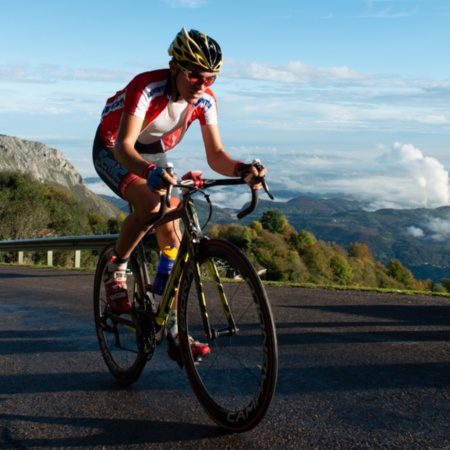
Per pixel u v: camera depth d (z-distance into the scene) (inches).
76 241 441.7
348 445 80.4
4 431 92.0
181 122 108.1
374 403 99.0
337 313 200.7
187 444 83.5
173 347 101.1
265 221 4972.9
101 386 115.1
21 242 510.0
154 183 85.6
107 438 87.5
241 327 97.7
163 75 100.0
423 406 97.0
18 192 1616.6
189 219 93.3
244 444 82.4
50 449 84.5
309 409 96.3
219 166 108.3
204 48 92.7
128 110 98.2
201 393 92.5
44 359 139.7
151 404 102.3
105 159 111.4
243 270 82.5
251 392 89.4
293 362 129.3
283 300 235.9
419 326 174.9
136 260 111.4
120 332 117.4
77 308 224.4
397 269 6082.7
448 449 78.2
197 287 90.9
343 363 128.1
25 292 286.2
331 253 4613.7
